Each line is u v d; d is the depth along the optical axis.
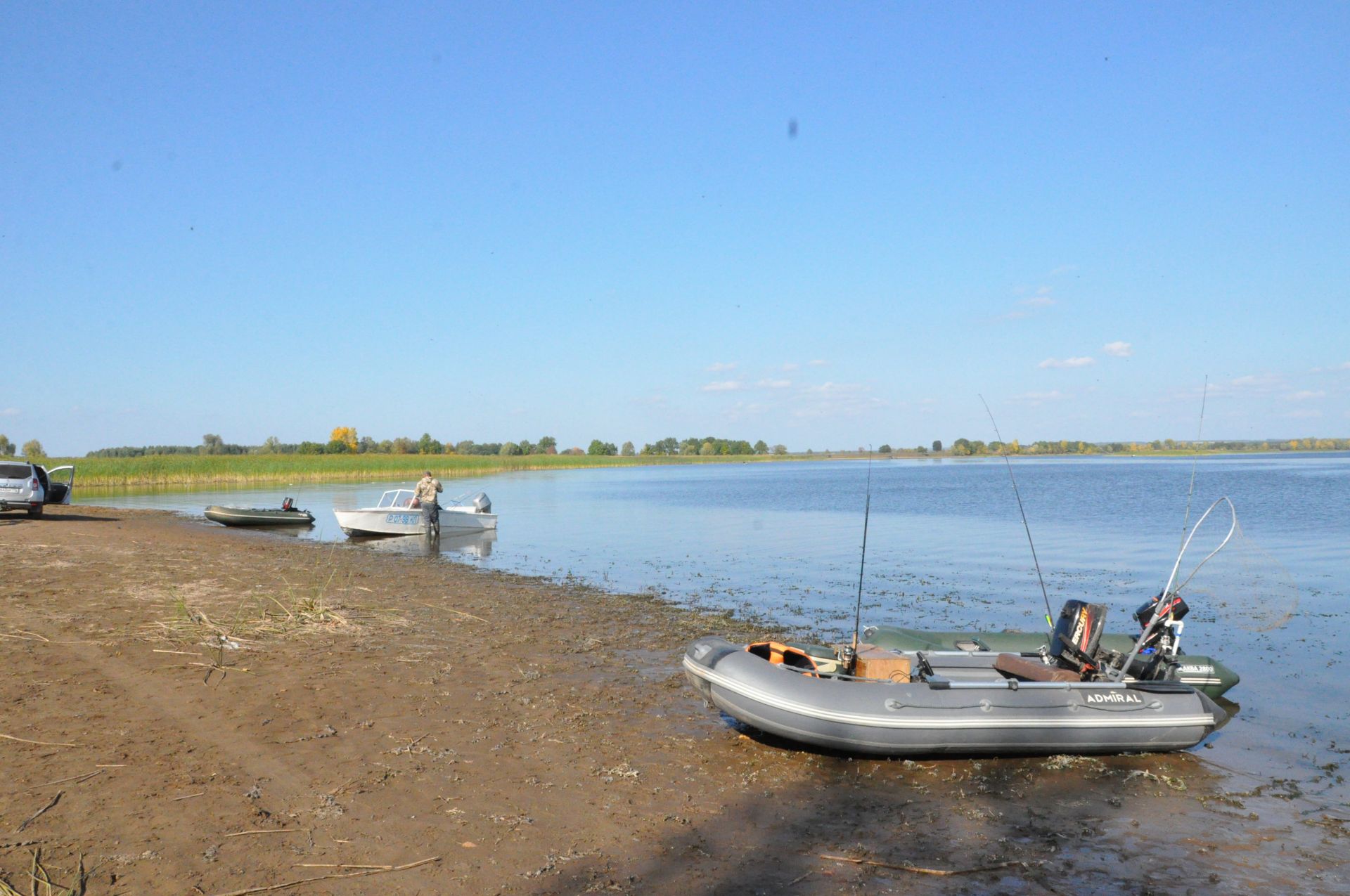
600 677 9.45
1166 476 72.56
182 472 55.09
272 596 13.15
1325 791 6.62
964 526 28.59
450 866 4.87
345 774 6.16
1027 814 6.07
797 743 7.41
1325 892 5.02
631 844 5.31
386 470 66.38
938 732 6.84
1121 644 9.00
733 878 4.93
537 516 34.62
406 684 8.71
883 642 8.84
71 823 5.13
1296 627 12.59
